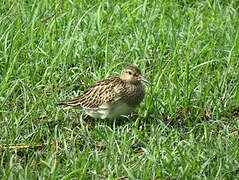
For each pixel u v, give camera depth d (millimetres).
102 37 16250
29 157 11797
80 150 12078
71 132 12555
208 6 18844
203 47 16125
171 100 13180
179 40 16250
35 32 16172
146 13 17703
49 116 13000
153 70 14469
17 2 18250
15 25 16562
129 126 12828
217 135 12391
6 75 14156
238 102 13477
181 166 10672
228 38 16422
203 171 10641
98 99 12664
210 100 13609
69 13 17594
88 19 17328
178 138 12102
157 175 10484
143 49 15648
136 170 10680
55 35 16422
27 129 12516
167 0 18578
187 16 17562
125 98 12609
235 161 10719
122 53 15594
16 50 15328
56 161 11242
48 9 17844
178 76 14844
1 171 10695
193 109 13305
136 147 12016
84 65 15375
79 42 15914
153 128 12242
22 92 13656
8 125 12297
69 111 13477
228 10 18047
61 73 14789
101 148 11969
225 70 14539
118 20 17297
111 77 13242
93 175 10664
